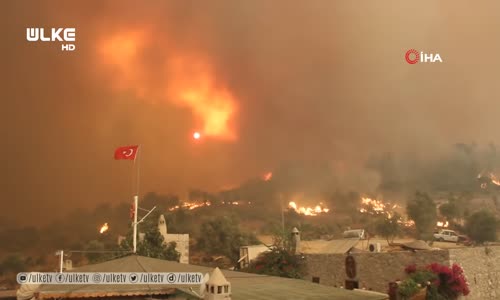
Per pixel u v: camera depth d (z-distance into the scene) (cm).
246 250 4053
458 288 2414
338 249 3581
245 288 1230
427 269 2491
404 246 2761
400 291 2416
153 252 3706
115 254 3469
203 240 6569
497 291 2652
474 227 6769
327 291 1248
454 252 2492
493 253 2708
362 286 2808
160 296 1110
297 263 3319
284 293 1177
